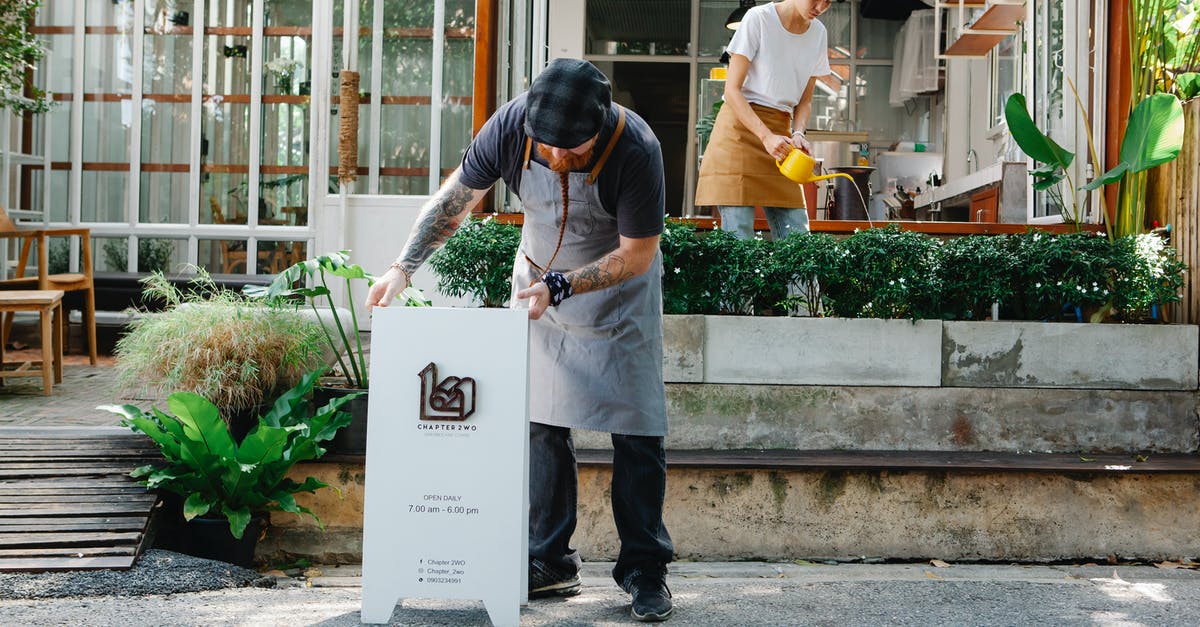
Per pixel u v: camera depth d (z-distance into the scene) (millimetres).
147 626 2453
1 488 3328
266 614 2588
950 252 3912
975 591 3031
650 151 2416
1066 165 4629
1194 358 3930
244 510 3387
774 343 3867
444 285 4008
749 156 4137
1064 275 3941
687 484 3617
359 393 3607
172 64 7008
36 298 4625
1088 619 2748
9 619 2500
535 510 2816
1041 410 3908
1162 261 4059
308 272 3645
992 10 6426
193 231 6938
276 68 6930
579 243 2598
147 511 3242
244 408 3617
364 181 6906
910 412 3891
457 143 6887
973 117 8617
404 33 6848
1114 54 5129
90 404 4430
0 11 5984
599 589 3053
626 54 10711
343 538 3607
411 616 2580
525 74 6617
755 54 4125
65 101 7016
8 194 6664
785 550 3633
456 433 2461
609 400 2641
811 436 3887
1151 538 3637
